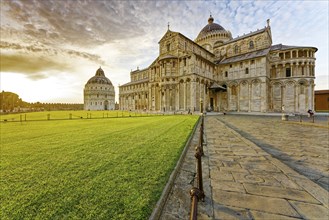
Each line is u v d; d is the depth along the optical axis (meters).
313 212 3.34
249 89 47.81
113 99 144.12
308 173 5.54
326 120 24.05
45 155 7.31
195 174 5.36
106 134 12.81
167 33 51.09
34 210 3.46
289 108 44.81
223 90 53.28
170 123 19.86
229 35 65.62
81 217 3.23
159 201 3.67
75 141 10.23
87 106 130.88
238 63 50.88
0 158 6.91
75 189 4.30
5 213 3.37
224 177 5.08
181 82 46.88
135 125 18.86
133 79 97.44
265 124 20.48
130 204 3.61
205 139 10.71
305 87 43.03
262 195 4.02
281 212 3.37
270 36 55.00
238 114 44.88
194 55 43.62
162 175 5.10
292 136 12.14
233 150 8.12
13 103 121.31
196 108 43.94
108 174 5.21
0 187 4.44
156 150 7.96
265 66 44.41
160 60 48.75
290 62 44.91
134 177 4.97
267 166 5.95
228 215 3.34
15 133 13.64
